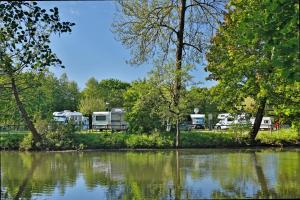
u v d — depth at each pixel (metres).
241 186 18.25
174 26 43.50
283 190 17.11
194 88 41.09
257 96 35.44
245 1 33.25
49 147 39.03
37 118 41.19
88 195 16.97
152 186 18.72
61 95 91.56
